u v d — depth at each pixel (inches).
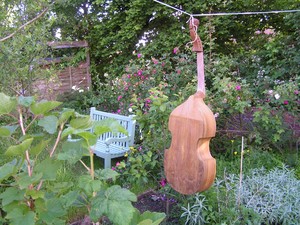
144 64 201.0
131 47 256.7
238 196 95.8
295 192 103.2
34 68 150.6
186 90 153.0
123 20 252.7
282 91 153.3
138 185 120.6
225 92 153.3
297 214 94.4
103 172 54.4
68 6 246.2
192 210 95.6
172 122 66.2
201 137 61.1
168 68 192.5
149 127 109.4
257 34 255.1
